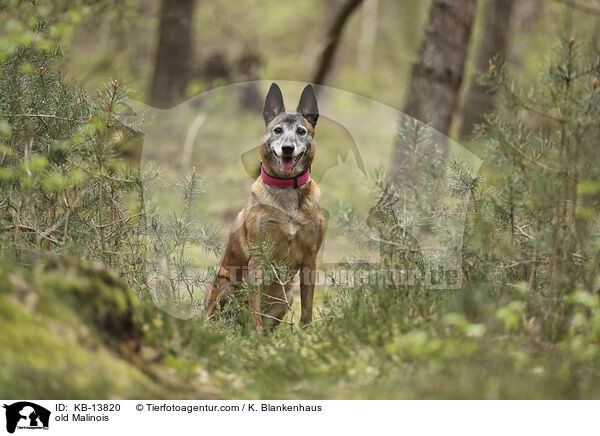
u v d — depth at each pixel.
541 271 5.64
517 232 5.77
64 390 3.72
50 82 6.39
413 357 4.50
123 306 4.42
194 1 18.38
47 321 3.86
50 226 5.82
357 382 4.57
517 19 15.05
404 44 28.66
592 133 5.10
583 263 5.21
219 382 4.70
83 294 4.15
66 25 8.15
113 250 6.11
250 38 26.59
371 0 38.44
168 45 17.84
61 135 6.25
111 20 11.99
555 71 5.40
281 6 32.12
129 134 6.65
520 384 4.10
